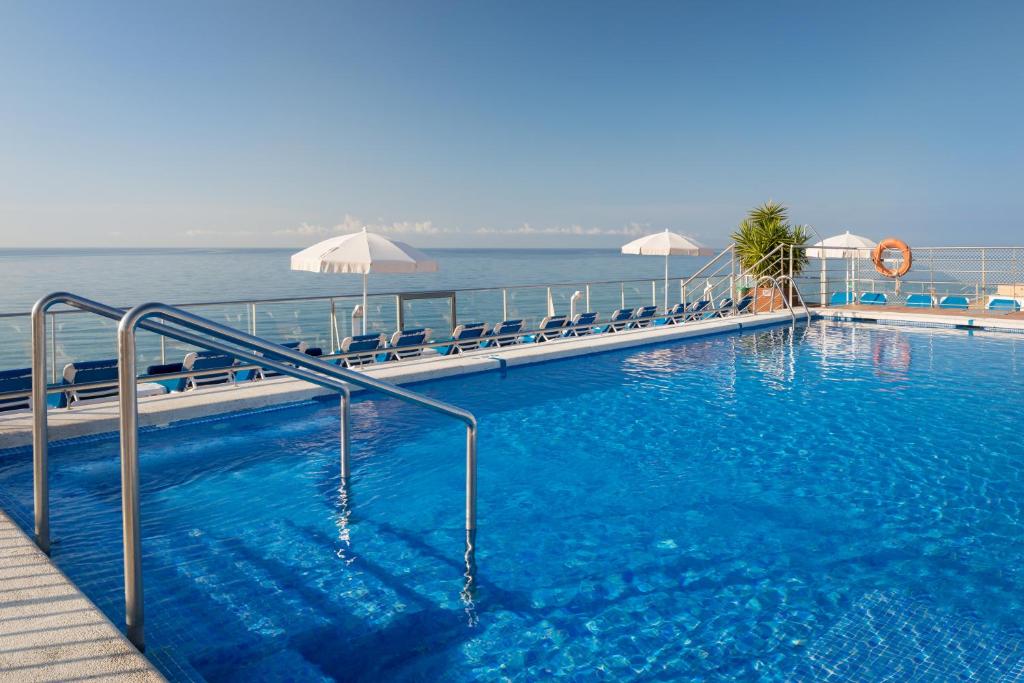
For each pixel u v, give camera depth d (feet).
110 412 21.77
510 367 33.30
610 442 21.57
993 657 10.16
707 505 16.33
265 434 22.06
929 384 30.25
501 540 14.33
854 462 19.54
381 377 28.37
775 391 28.84
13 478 17.52
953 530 14.88
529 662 10.12
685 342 42.91
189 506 16.01
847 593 12.15
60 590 10.28
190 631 10.75
